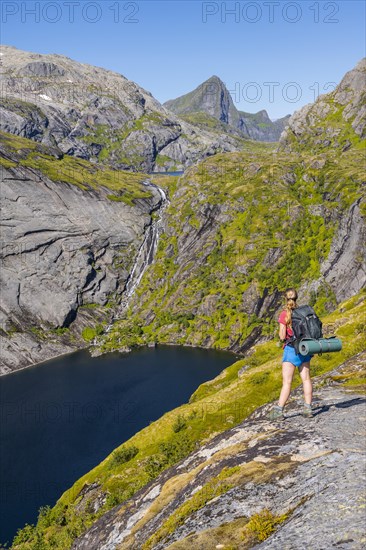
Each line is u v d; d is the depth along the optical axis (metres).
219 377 102.31
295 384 55.34
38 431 121.25
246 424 21.28
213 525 12.06
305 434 14.80
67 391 157.88
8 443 115.00
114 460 64.75
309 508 9.99
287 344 15.25
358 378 25.03
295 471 12.59
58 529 57.66
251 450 15.70
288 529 9.67
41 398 151.88
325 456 12.52
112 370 184.25
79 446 111.00
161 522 17.02
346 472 10.88
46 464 102.75
